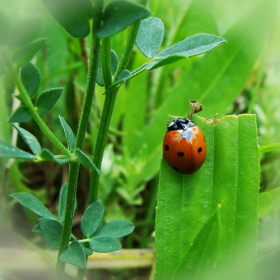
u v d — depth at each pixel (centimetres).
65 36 12
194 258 8
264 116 13
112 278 11
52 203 13
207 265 8
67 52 13
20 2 7
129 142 13
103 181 12
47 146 13
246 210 9
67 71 13
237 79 12
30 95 7
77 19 7
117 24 7
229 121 9
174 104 12
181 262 8
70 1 7
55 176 13
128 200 12
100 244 8
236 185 9
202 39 8
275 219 11
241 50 12
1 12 6
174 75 14
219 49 12
